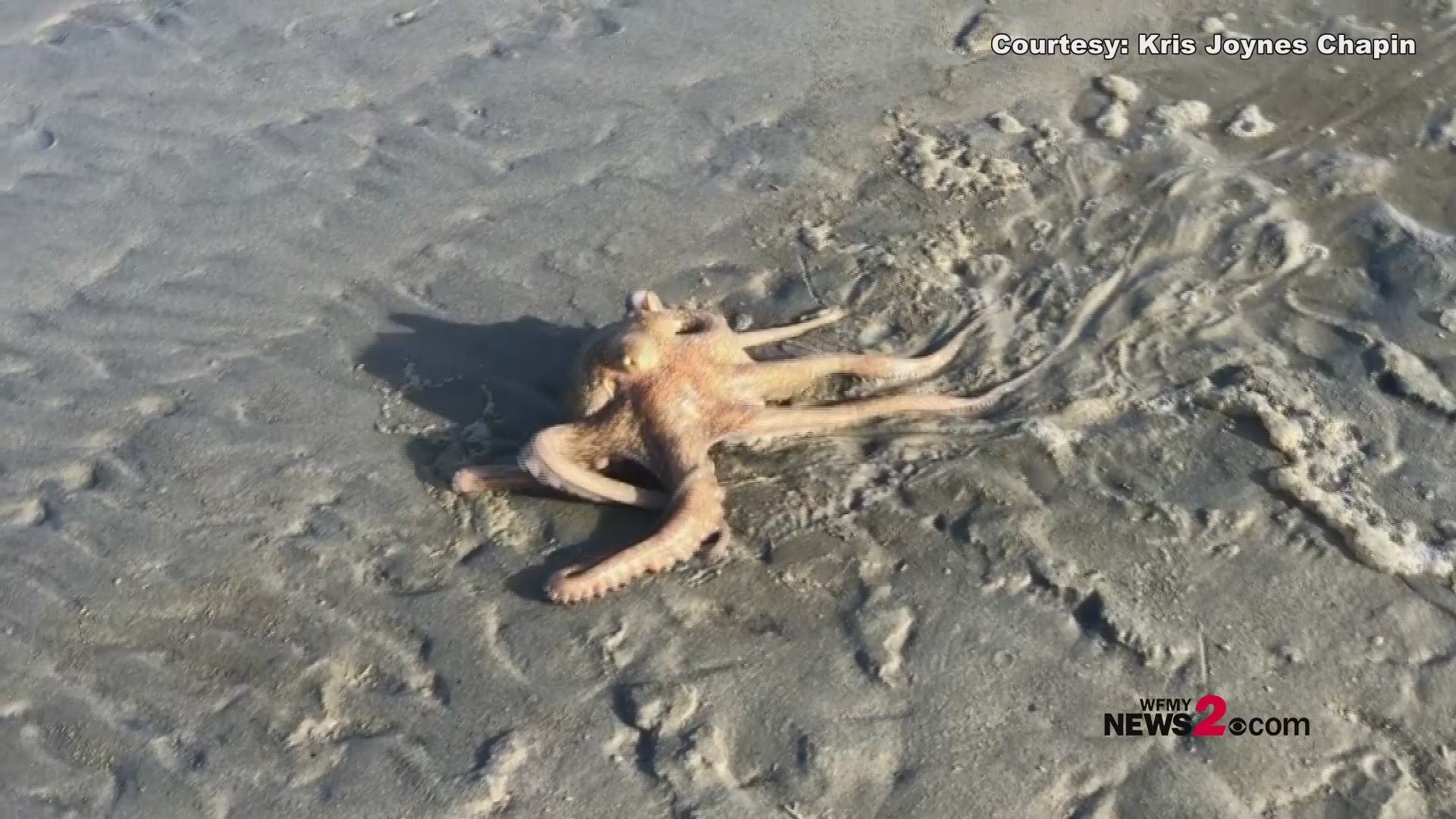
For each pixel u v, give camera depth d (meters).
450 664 1.32
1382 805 1.18
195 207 1.82
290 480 1.49
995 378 1.53
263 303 1.68
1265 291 1.62
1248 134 1.86
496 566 1.39
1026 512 1.39
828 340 1.58
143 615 1.39
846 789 1.21
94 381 1.61
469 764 1.25
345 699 1.31
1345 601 1.31
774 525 1.40
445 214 1.78
